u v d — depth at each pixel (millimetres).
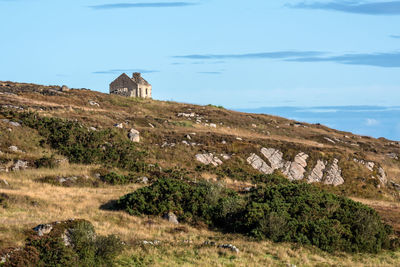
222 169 105312
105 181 79562
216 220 60250
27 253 37250
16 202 56281
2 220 46406
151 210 60625
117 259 42375
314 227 54594
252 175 104000
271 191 68938
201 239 51875
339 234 54438
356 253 52844
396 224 67875
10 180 69375
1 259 35812
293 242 52969
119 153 97438
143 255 43812
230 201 62156
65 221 44094
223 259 44969
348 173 114875
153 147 108375
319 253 50500
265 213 58938
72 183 74875
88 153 91312
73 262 38500
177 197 63562
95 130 105938
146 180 85562
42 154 88562
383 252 54906
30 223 45656
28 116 102375
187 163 104375
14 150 86062
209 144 115875
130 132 111688
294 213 60594
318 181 110000
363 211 60688
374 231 56250
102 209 60844
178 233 53969
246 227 56469
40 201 58500
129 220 56469
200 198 63812
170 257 44156
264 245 51000
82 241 41469
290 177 109688
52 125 100250
